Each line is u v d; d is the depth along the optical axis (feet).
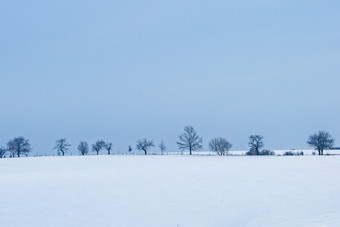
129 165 195.93
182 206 80.28
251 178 116.47
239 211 75.20
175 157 285.84
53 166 211.61
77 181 115.75
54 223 69.10
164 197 89.45
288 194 90.02
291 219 64.64
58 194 94.02
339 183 103.35
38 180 119.75
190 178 119.14
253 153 362.53
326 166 144.15
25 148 397.80
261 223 64.59
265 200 84.17
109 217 72.59
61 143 405.80
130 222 69.21
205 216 72.28
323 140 343.87
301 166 146.41
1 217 73.31
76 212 76.43
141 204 82.69
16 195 93.25
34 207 80.79
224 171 137.18
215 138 367.86
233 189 98.12
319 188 96.63
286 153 368.48
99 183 110.93
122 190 98.73
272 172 130.11
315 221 59.67
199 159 239.09
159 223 68.39
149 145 405.39
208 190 97.19
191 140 366.43
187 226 66.44
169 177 122.52
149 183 109.81
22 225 68.23
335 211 69.41
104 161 252.42
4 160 276.00
